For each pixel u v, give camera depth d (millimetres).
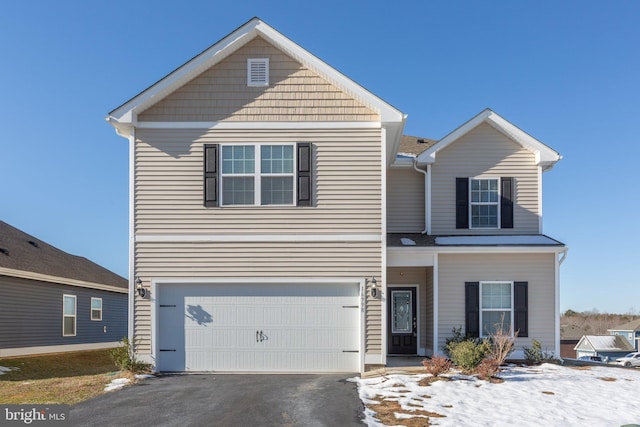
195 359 11516
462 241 13086
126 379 10602
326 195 11688
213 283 11586
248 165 11766
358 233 11617
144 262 11531
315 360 11531
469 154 14359
